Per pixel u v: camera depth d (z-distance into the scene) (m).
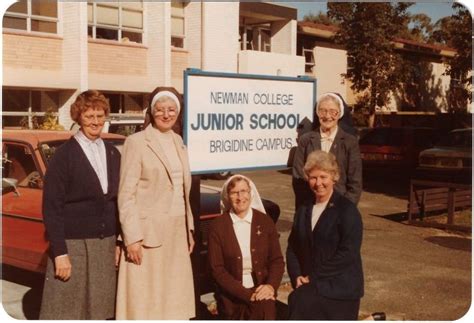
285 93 5.89
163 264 4.45
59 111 19.17
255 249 4.70
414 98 33.75
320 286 4.36
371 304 6.29
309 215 4.51
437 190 11.00
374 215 11.88
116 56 20.50
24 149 6.35
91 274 4.28
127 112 21.47
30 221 6.04
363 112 26.56
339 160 5.10
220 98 5.37
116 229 4.47
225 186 4.77
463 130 15.33
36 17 18.30
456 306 6.25
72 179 4.23
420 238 9.68
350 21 25.98
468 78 25.61
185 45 23.30
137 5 21.45
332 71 30.53
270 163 5.81
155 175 4.38
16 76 17.67
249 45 28.55
